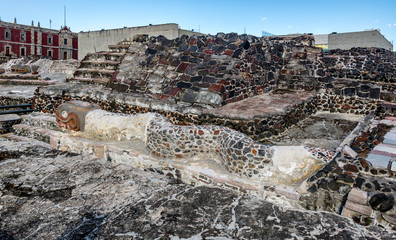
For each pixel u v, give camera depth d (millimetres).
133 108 6797
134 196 2391
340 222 1964
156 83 7398
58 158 3184
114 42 24422
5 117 7137
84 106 5430
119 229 1927
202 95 6453
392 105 6867
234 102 6742
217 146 4211
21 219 2104
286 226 1915
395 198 2691
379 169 3055
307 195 3246
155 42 9109
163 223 1973
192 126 4383
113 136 5059
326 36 22312
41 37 43094
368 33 19031
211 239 1794
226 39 7816
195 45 7961
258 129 5527
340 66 8711
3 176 2723
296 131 6191
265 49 8289
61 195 2426
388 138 4223
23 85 11305
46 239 1876
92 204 2285
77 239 1848
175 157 4270
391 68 8234
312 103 7707
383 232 1863
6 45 40188
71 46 46094
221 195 2342
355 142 4172
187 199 2303
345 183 3078
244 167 3676
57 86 8125
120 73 8148
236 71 6918
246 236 1820
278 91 8477
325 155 3506
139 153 4504
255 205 2189
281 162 3551
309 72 8625
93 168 2941
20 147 3455
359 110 7664
